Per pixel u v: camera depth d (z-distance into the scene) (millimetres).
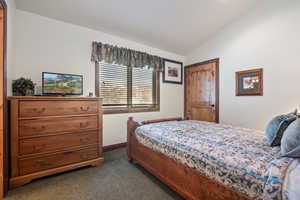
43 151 1828
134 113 3316
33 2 2016
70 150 2018
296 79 2285
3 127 1516
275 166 938
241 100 2932
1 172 1511
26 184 1740
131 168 2182
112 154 2719
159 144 1704
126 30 2838
